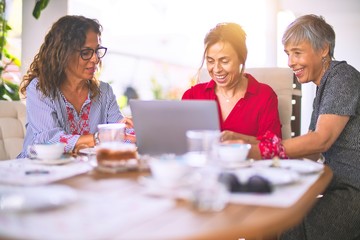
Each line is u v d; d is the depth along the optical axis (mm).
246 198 1046
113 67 5863
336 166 1926
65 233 778
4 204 903
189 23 5348
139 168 1416
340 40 4793
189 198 1023
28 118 2119
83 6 4508
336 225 1825
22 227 810
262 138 1680
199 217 899
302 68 1947
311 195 1110
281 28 4805
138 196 1052
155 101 1514
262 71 2527
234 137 1786
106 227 815
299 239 1878
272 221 883
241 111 2152
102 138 1593
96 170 1416
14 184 1188
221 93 2219
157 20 5473
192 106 1454
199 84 2322
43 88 2086
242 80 2215
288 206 990
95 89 2279
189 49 5555
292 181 1224
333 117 1784
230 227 841
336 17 4770
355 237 1852
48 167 1459
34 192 1018
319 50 1922
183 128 1485
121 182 1226
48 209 922
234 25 2096
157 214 914
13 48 3193
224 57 2041
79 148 1882
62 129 2053
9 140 2338
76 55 2098
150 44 5629
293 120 2557
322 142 1721
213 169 1204
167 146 1529
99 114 2287
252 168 1399
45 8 3068
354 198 1825
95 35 2143
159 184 1132
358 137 1884
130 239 763
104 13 4941
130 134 2023
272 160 1538
